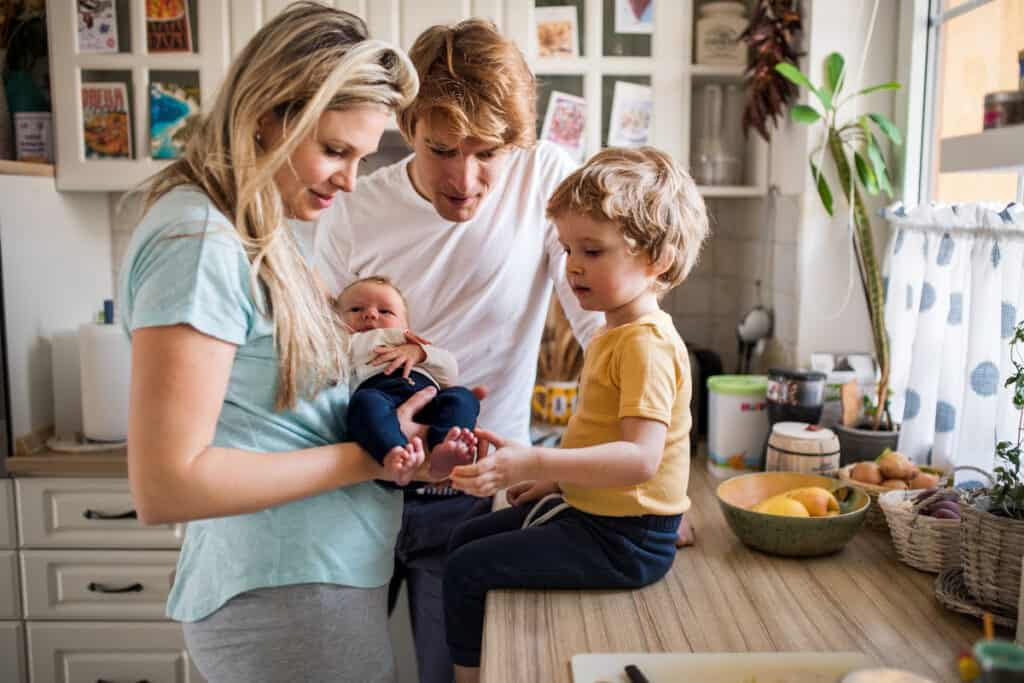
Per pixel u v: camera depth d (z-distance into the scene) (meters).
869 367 2.03
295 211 1.03
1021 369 1.32
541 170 1.60
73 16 2.24
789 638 1.15
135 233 0.99
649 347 1.22
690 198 1.26
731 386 1.95
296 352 1.03
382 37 2.21
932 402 1.71
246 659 1.09
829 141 1.97
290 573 1.07
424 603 1.58
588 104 2.25
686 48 2.25
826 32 2.02
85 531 2.24
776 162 2.26
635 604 1.25
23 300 2.23
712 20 2.28
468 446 1.19
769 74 2.13
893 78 2.03
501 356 1.63
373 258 1.60
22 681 2.29
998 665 0.65
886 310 1.93
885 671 0.91
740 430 1.96
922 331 1.70
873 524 1.58
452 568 1.30
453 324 1.59
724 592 1.30
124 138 2.29
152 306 0.92
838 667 1.06
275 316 1.01
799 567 1.40
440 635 1.57
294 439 1.08
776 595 1.29
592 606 1.24
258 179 0.95
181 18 2.23
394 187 1.57
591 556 1.27
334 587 1.10
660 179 1.22
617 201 1.18
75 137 2.29
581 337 1.62
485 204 1.56
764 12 2.12
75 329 2.47
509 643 1.13
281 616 1.08
